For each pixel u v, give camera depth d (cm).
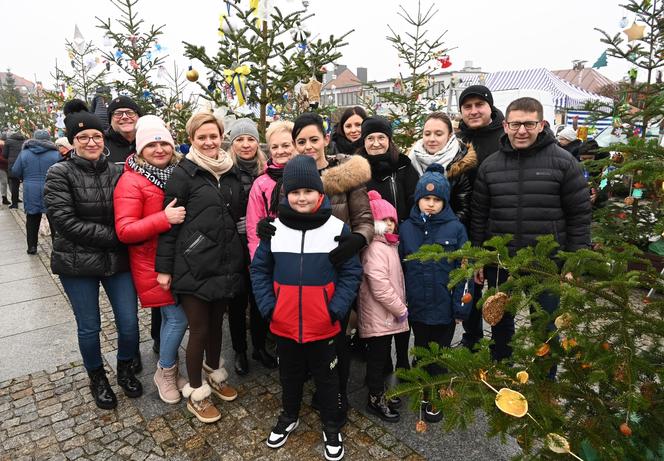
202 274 257
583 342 134
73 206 251
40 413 278
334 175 254
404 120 664
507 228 277
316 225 231
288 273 230
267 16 415
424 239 266
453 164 301
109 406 279
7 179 1041
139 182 259
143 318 427
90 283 266
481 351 151
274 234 236
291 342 238
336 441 236
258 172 318
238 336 320
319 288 228
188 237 256
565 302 135
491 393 136
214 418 267
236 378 318
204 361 295
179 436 256
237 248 271
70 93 984
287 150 279
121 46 678
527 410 129
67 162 255
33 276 554
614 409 144
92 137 254
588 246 268
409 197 302
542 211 268
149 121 264
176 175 257
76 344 372
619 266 147
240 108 446
